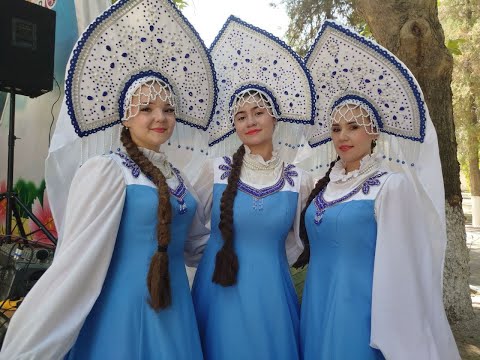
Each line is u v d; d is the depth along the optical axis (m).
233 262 1.94
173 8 1.99
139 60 1.94
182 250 1.91
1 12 3.12
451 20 11.70
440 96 3.74
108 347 1.62
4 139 4.69
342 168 2.10
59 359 1.52
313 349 1.89
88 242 1.60
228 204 2.02
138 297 1.68
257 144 2.14
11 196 3.15
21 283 2.72
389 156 2.14
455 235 4.00
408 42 3.53
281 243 2.09
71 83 1.83
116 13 1.86
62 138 1.98
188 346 1.73
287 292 2.04
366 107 2.00
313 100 2.27
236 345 1.87
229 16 2.33
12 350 1.49
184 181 2.05
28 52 3.24
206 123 2.26
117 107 1.93
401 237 1.79
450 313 4.00
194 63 2.12
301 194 2.21
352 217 1.87
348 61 2.11
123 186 1.72
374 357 1.76
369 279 1.85
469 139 12.66
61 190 1.99
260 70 2.28
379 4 3.61
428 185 2.03
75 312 1.57
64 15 3.77
